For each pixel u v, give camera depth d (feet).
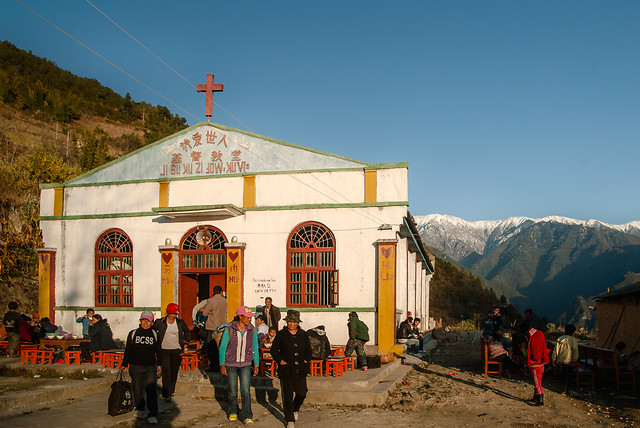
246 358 27.48
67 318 52.03
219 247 49.90
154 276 50.55
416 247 64.13
